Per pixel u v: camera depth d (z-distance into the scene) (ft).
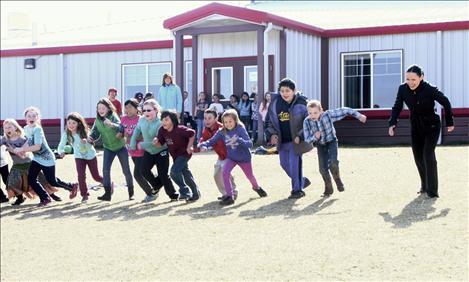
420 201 29.35
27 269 24.45
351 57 59.72
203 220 28.68
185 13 55.83
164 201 33.30
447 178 34.45
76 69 67.36
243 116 56.70
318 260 22.72
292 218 27.89
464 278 20.52
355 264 22.13
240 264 22.94
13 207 34.37
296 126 31.01
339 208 29.04
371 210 28.35
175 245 25.54
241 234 26.20
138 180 33.22
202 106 56.18
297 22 56.44
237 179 37.88
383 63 58.65
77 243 26.99
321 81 60.59
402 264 21.85
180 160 32.14
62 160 48.88
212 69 61.31
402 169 38.06
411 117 29.91
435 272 21.07
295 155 31.42
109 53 66.08
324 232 25.59
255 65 59.67
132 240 26.68
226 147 31.48
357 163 41.22
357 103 59.41
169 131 31.94
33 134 33.81
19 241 27.84
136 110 34.04
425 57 57.26
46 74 68.39
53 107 68.18
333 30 59.88
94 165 34.78
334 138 30.89
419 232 24.79
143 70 64.85
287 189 34.32
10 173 34.63
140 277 22.72
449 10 64.08
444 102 28.94
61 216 31.53
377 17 63.82
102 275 23.25
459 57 56.29
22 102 69.36
